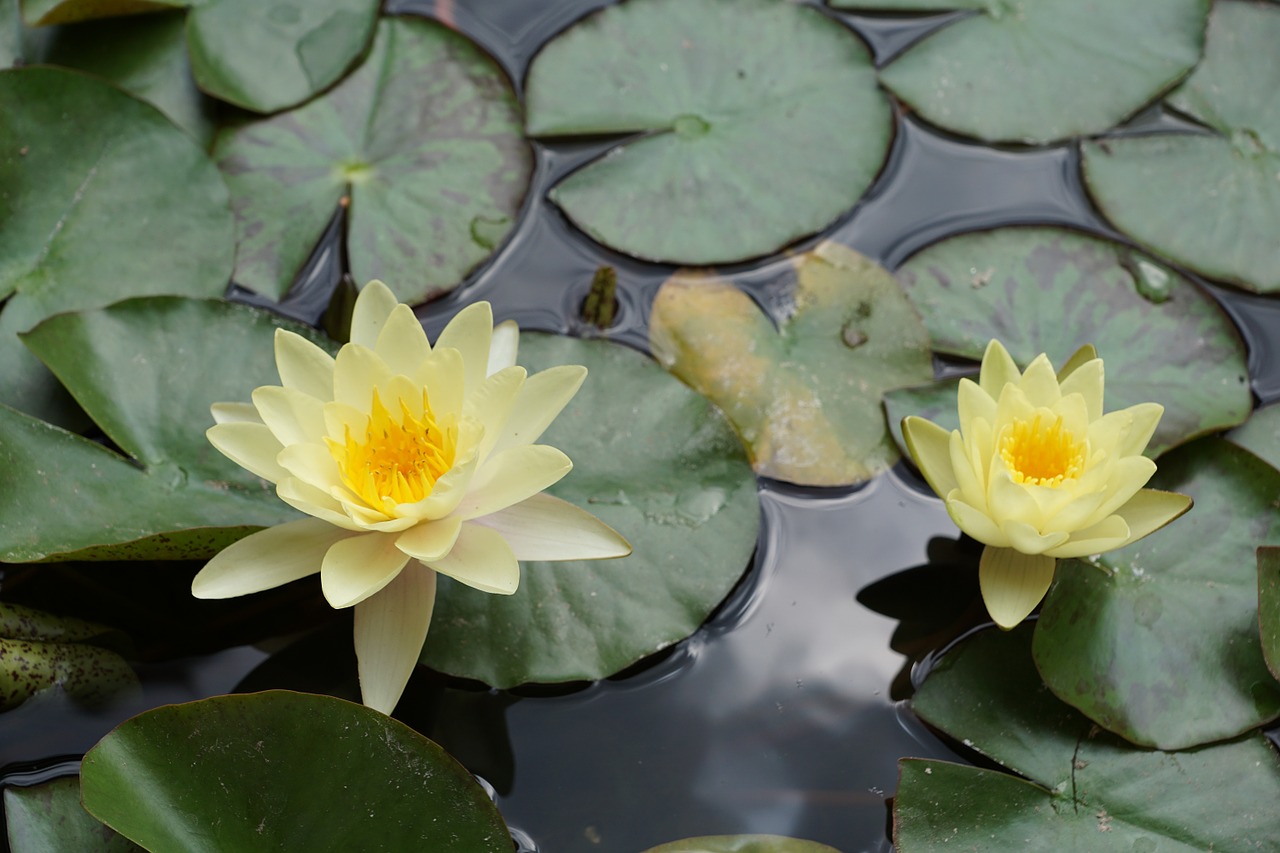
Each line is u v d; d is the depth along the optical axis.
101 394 1.48
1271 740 1.46
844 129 1.59
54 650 1.45
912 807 1.44
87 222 1.53
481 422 1.44
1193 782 1.45
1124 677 1.46
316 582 1.49
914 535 1.50
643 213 1.57
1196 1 1.62
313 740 1.42
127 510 1.46
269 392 1.43
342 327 1.53
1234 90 1.61
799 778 1.46
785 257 1.56
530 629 1.47
